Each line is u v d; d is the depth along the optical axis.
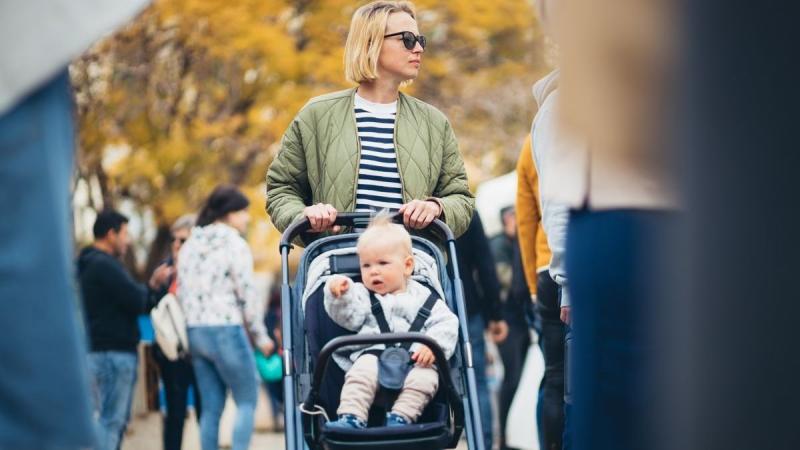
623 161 4.51
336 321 6.00
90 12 4.89
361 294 6.02
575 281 4.71
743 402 4.16
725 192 4.14
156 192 21.14
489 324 10.39
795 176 4.10
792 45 4.08
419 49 7.01
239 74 21.31
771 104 4.09
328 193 6.94
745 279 4.13
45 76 4.86
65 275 4.96
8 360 4.90
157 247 22.03
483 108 23.98
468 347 6.02
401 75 7.01
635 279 4.44
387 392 5.87
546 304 7.93
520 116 24.05
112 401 10.70
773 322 4.12
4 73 4.83
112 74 21.31
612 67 4.48
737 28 4.11
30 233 4.91
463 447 11.52
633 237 4.46
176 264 11.37
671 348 4.27
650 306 4.37
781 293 4.11
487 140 24.03
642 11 4.42
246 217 10.90
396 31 6.95
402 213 6.56
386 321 6.00
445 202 6.80
